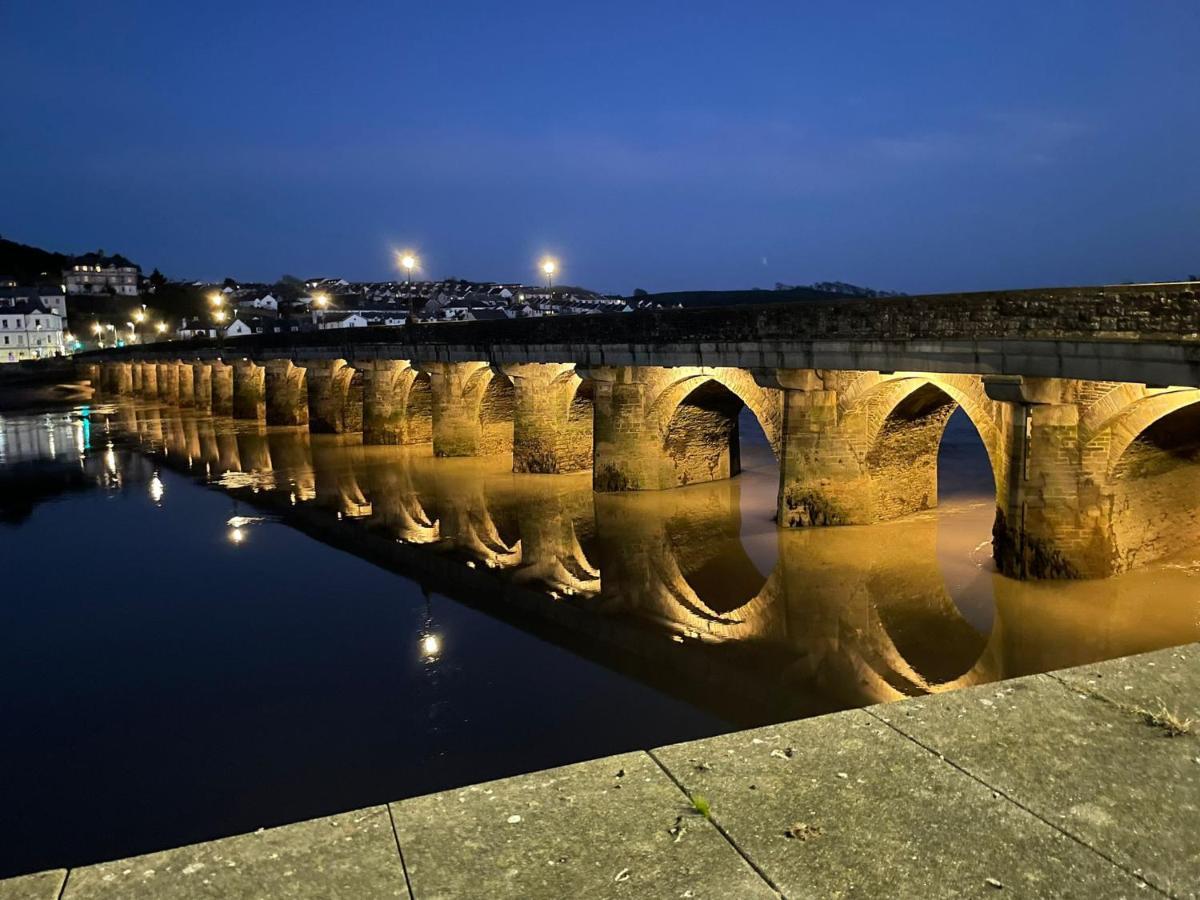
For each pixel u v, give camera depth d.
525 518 28.47
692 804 3.63
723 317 25.67
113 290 180.12
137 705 14.66
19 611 20.11
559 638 17.31
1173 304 14.72
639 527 26.44
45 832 10.88
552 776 3.92
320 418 55.12
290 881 3.20
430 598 20.22
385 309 159.75
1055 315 16.67
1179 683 4.60
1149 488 19.42
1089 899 3.01
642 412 31.38
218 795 11.61
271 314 165.38
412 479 37.00
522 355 35.47
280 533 27.55
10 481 40.25
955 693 4.59
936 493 26.92
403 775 11.91
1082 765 3.84
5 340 140.00
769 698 14.16
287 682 15.38
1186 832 3.36
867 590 19.47
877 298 20.72
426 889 3.14
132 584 22.09
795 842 3.35
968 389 20.69
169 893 3.15
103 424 67.31
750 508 28.09
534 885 3.14
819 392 23.97
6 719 14.29
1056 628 16.33
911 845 3.31
